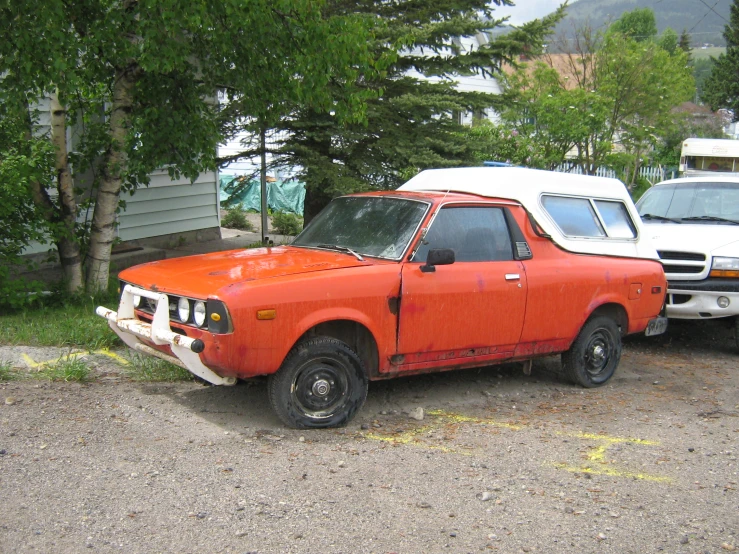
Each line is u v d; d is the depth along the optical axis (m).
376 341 5.71
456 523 4.23
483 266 6.26
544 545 4.02
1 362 6.63
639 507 4.56
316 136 11.71
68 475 4.55
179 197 14.80
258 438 5.37
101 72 8.93
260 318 5.14
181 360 5.35
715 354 8.98
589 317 7.18
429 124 12.50
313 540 3.96
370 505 4.40
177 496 4.37
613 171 25.70
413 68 12.73
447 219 6.24
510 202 6.67
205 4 7.88
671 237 9.02
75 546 3.77
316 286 5.38
